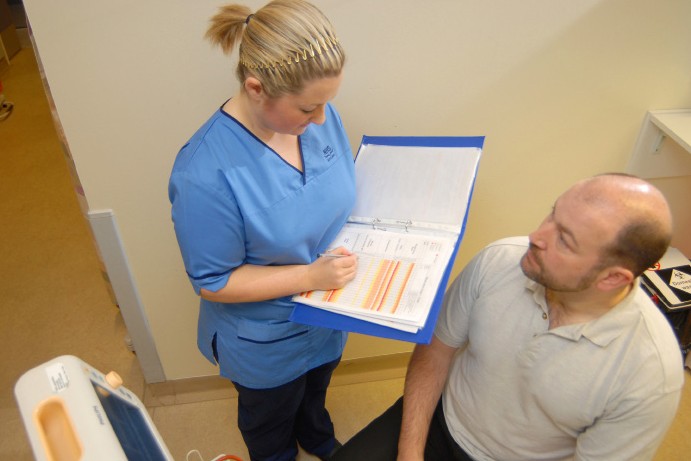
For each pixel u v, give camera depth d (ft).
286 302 4.08
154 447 2.44
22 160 10.46
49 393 1.99
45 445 1.86
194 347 6.14
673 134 5.01
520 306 3.64
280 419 5.00
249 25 3.07
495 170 5.46
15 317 7.57
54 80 4.12
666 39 4.89
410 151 4.36
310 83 3.05
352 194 4.10
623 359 3.27
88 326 7.42
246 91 3.24
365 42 4.43
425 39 4.50
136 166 4.68
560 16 4.60
